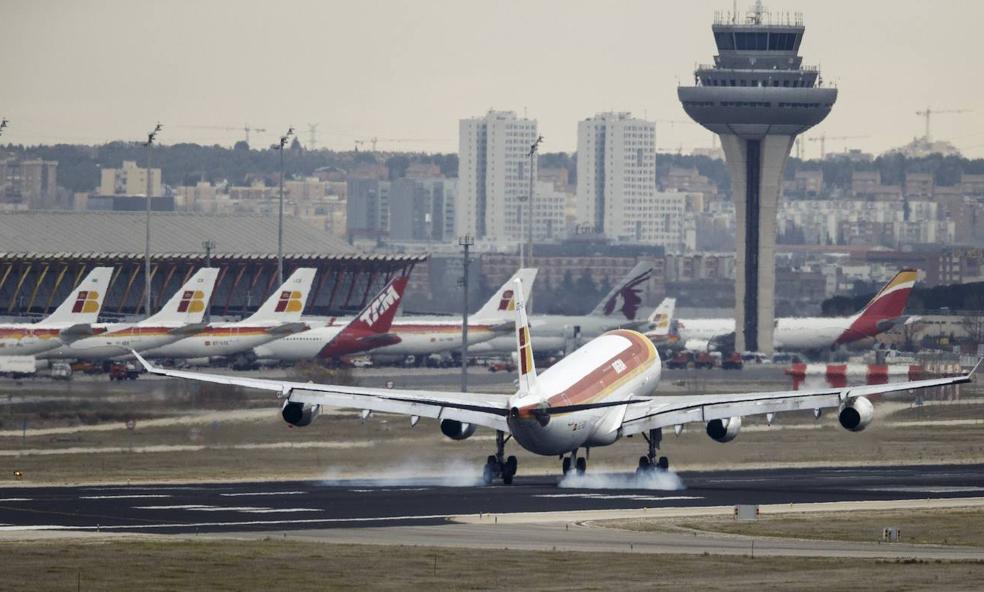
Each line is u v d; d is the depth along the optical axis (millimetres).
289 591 141625
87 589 141375
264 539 175500
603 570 154000
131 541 171875
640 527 192500
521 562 158625
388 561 158625
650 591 141375
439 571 152750
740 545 176500
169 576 148375
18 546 166625
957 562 161750
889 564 159500
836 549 174500
